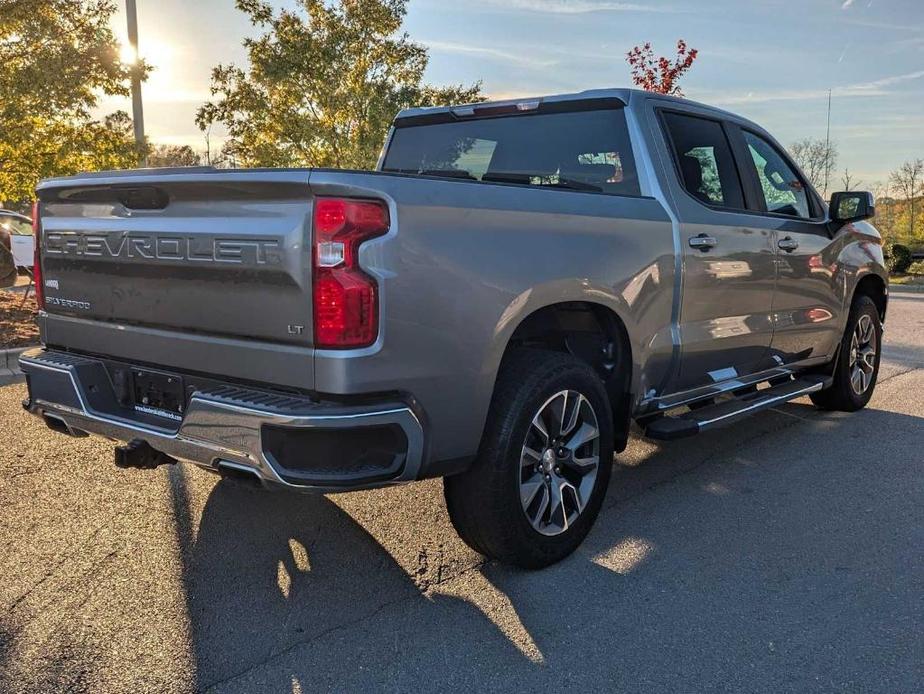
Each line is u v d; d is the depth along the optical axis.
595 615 3.03
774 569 3.42
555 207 3.27
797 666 2.69
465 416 2.91
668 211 3.92
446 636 2.88
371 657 2.74
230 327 2.84
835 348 5.66
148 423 3.08
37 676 2.60
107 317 3.32
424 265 2.73
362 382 2.61
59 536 3.64
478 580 3.31
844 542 3.70
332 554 3.53
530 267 3.09
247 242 2.73
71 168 11.12
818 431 5.59
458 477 3.13
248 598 3.13
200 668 2.67
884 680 2.61
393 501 4.16
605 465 3.59
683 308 3.99
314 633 2.89
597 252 3.43
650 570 3.41
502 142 4.50
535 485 3.26
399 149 5.02
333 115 14.62
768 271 4.63
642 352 3.76
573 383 3.32
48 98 10.20
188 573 3.33
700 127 4.44
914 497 4.29
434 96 15.19
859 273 5.72
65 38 10.44
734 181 4.58
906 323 11.23
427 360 2.77
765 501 4.23
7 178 11.23
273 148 14.75
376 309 2.62
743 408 4.46
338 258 2.57
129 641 2.82
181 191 2.90
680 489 4.42
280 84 14.21
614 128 4.09
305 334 2.62
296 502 4.11
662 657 2.75
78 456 4.72
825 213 5.53
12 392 6.21
